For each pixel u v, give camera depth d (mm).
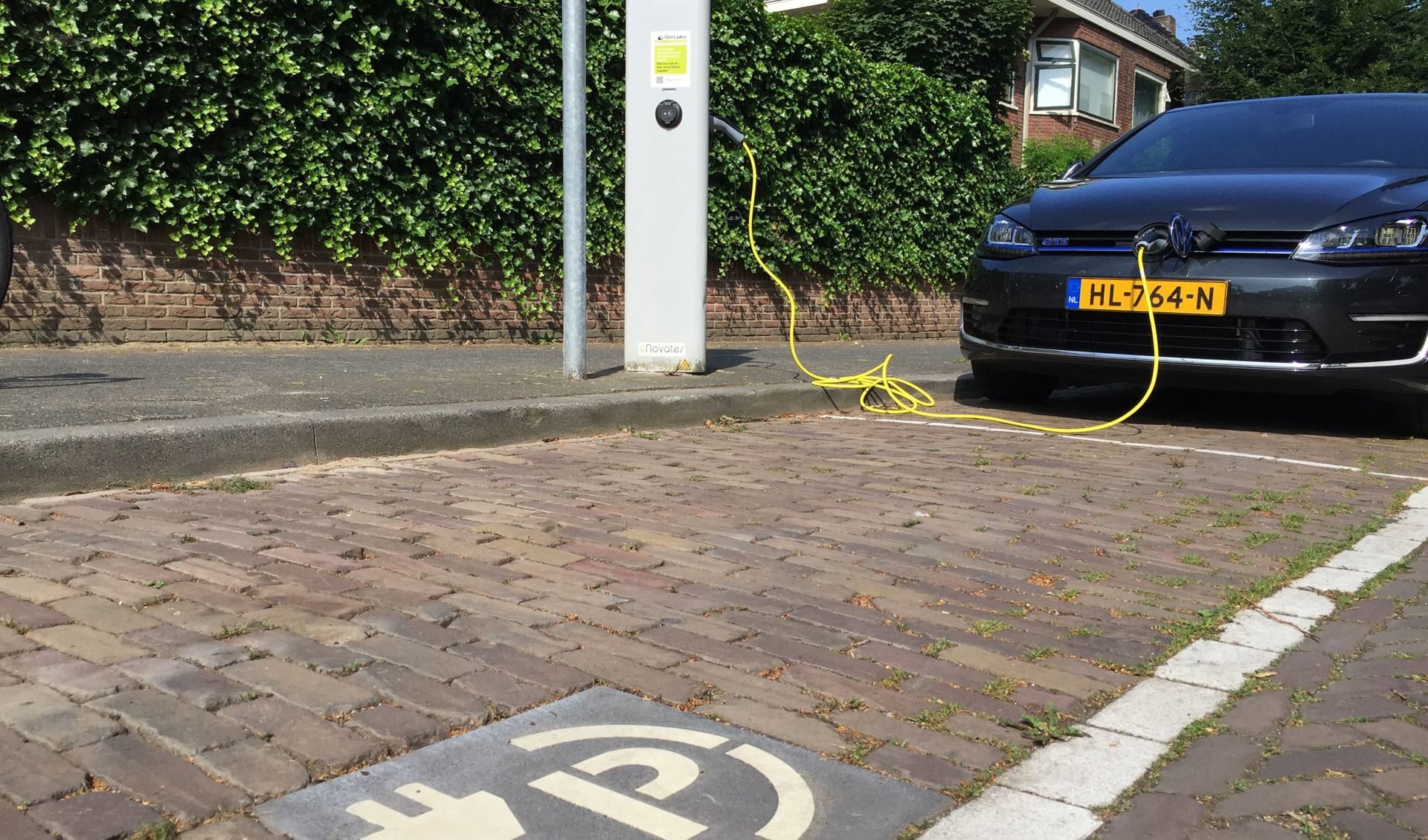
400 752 1975
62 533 3244
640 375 6699
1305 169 6250
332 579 2918
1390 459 5395
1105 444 5699
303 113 7824
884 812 1831
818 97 11789
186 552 3098
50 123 6773
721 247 11086
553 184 9461
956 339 14578
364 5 7992
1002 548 3525
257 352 7398
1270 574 3303
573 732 2080
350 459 4520
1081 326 6211
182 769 1856
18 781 1785
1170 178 6406
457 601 2795
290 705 2119
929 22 15797
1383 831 1786
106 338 7270
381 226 8438
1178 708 2287
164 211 7340
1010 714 2238
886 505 4086
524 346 9211
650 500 4066
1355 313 5535
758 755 2016
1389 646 2646
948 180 13859
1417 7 21203
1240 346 5758
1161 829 1796
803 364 8312
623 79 9820
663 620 2725
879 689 2346
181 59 7172
